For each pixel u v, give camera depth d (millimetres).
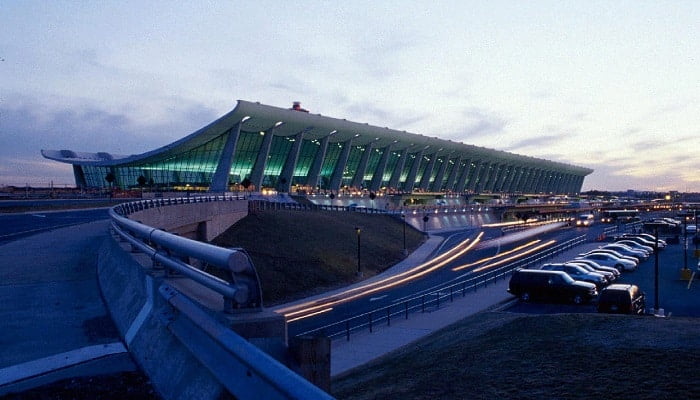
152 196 76188
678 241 72625
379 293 40438
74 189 87938
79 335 6230
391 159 132750
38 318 7098
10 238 23062
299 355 3432
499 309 29812
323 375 3449
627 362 11695
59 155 111312
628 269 45250
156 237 5910
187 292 4703
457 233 92500
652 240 65312
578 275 36312
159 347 4766
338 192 110188
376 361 19656
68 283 10070
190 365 3973
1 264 13109
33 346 5738
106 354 5410
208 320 3705
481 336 17812
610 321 16234
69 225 31625
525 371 12289
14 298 8531
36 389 4367
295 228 60719
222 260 3572
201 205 46812
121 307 6930
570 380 11195
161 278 5531
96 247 17750
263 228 57938
